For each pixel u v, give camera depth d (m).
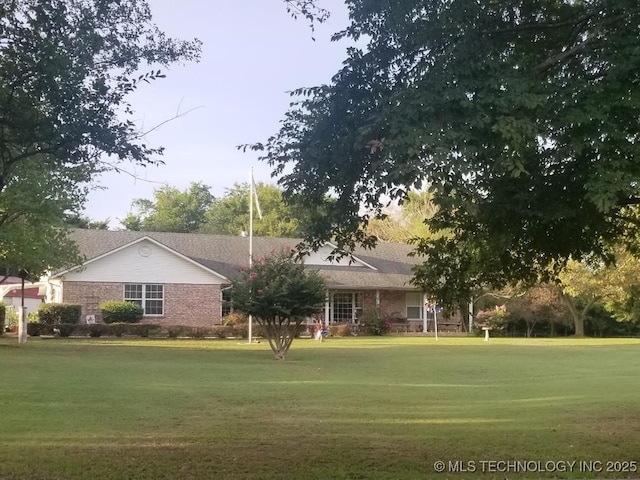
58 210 24.08
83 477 6.93
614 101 6.08
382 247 51.12
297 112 7.39
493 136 6.06
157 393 13.15
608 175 5.88
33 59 6.90
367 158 7.04
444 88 6.19
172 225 75.31
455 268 9.53
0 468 7.17
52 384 13.99
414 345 32.09
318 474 7.19
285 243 46.34
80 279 37.66
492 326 47.22
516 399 13.30
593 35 6.69
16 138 7.26
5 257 24.97
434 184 5.70
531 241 8.45
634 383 16.12
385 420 10.61
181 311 39.59
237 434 9.25
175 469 7.29
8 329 38.62
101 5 7.31
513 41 7.15
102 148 7.35
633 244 9.09
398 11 6.84
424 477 7.12
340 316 45.66
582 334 48.03
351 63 7.24
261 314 22.53
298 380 16.03
